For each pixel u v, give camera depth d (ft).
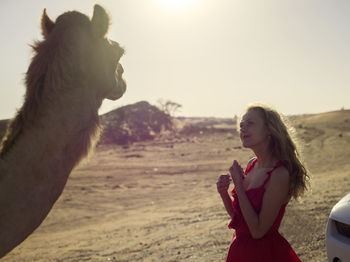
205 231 31.99
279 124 8.77
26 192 7.88
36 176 7.97
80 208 78.79
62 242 42.42
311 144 179.42
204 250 25.21
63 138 8.14
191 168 142.72
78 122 8.28
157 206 71.56
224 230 30.68
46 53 8.32
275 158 8.79
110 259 28.19
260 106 8.99
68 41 8.33
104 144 239.50
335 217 12.05
